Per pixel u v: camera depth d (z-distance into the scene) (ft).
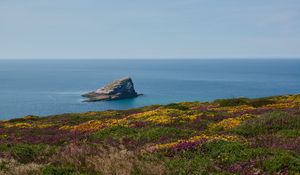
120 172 47.11
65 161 55.26
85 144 68.28
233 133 78.48
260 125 80.53
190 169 48.08
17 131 115.03
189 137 70.38
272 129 77.97
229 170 46.62
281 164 44.80
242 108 128.47
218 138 60.85
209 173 46.01
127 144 68.95
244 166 47.21
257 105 151.53
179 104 172.86
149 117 109.19
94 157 54.19
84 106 573.74
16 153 62.54
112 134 81.20
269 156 49.06
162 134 74.13
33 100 649.61
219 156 51.83
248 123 83.05
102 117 147.43
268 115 86.63
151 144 65.62
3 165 54.34
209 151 55.47
